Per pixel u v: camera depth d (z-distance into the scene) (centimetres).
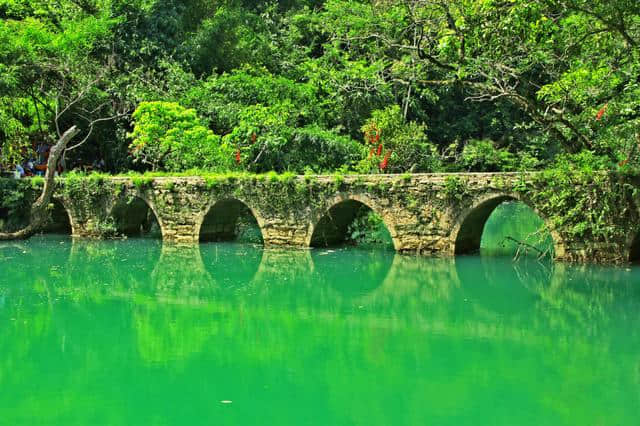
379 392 815
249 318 1195
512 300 1325
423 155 2433
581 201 1536
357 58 2717
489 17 1349
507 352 978
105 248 2058
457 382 849
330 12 2030
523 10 1255
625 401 777
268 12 3534
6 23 2591
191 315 1220
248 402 789
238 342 1038
